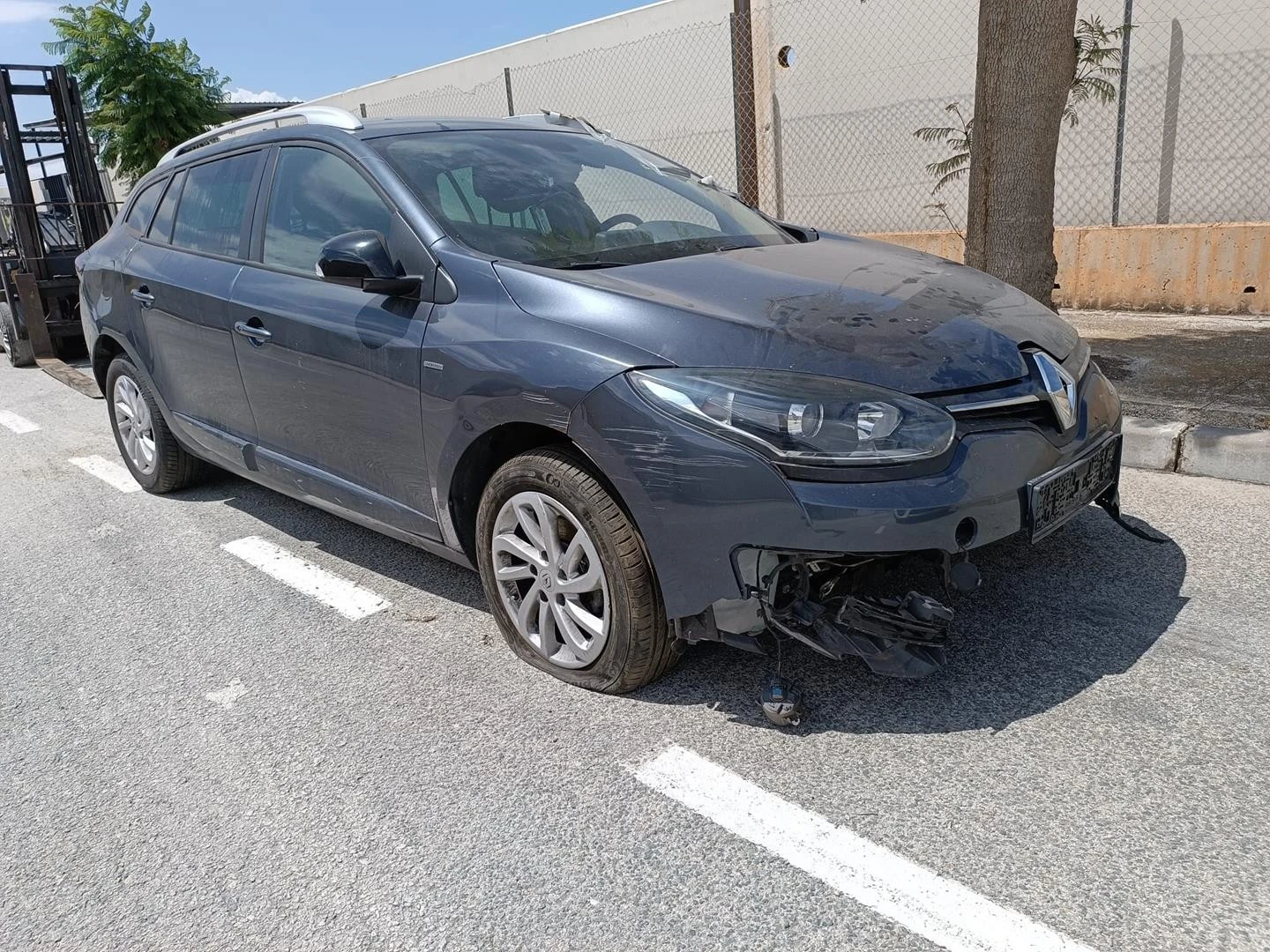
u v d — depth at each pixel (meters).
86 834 2.47
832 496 2.32
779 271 3.01
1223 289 7.23
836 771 2.46
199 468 5.11
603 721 2.77
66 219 10.68
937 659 2.53
